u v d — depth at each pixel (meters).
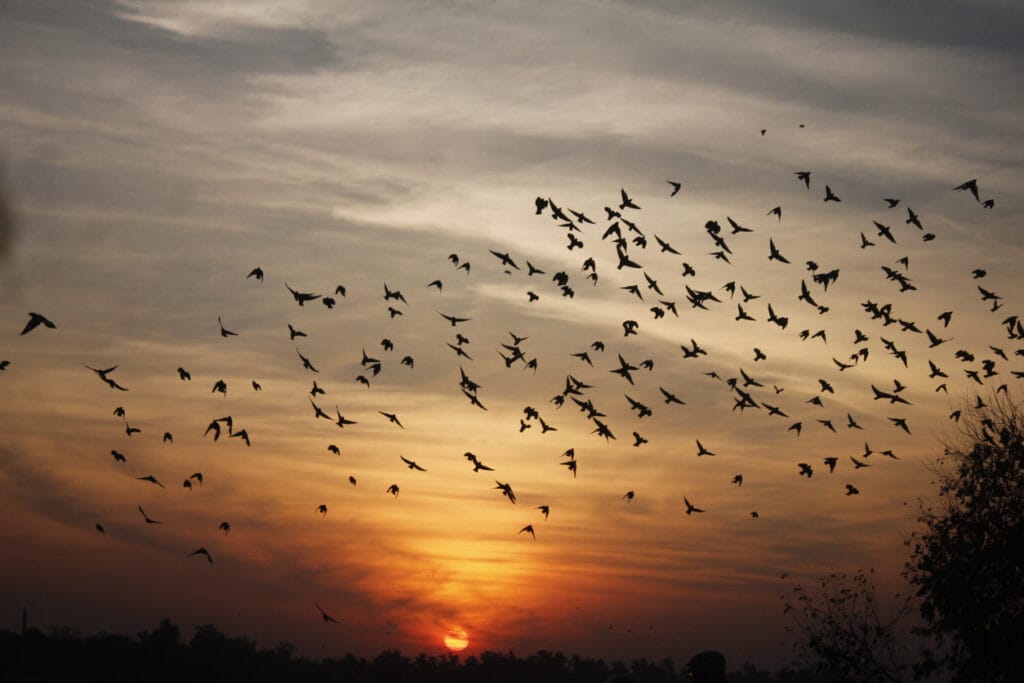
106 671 121.25
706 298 37.62
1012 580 38.03
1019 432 39.75
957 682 38.25
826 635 41.75
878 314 37.47
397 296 37.03
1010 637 37.25
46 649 120.88
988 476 39.59
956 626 38.41
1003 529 38.56
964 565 38.69
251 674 128.00
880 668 41.00
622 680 13.59
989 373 37.38
